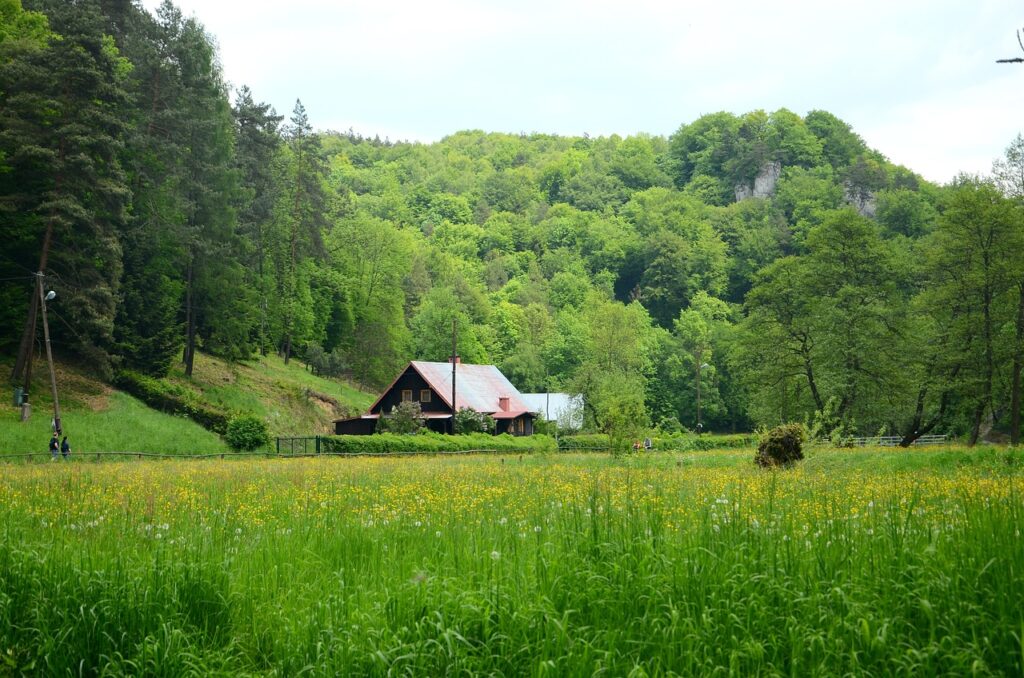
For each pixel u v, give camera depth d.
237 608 7.59
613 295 166.50
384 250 98.19
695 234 173.00
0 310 46.31
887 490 14.77
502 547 8.04
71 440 40.22
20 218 45.12
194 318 59.47
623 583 6.79
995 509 7.69
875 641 5.59
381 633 6.46
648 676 5.70
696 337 119.94
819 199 179.00
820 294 59.09
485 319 129.75
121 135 46.84
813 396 56.59
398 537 9.42
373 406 70.75
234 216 60.03
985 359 50.12
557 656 5.93
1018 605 5.74
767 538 7.39
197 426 48.84
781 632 6.06
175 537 10.02
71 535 10.18
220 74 76.38
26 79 43.06
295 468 27.88
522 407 77.44
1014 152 55.78
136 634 7.16
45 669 6.91
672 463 32.09
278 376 71.62
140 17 63.38
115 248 45.25
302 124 85.62
